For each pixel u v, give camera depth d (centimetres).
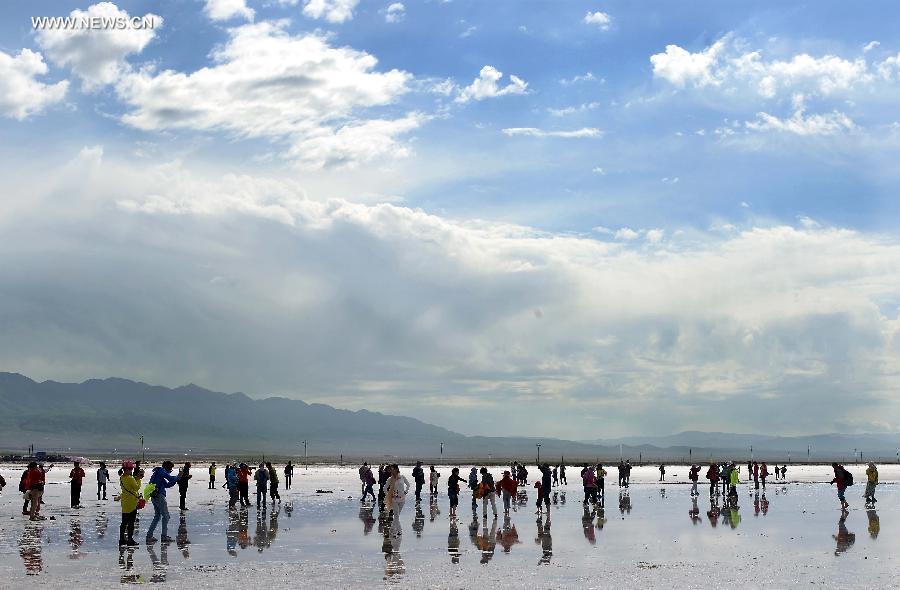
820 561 2622
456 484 4294
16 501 5288
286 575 2319
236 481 4716
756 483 7212
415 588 2130
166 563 2530
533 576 2323
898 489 7619
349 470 13162
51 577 2258
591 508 4903
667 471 13362
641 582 2225
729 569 2455
